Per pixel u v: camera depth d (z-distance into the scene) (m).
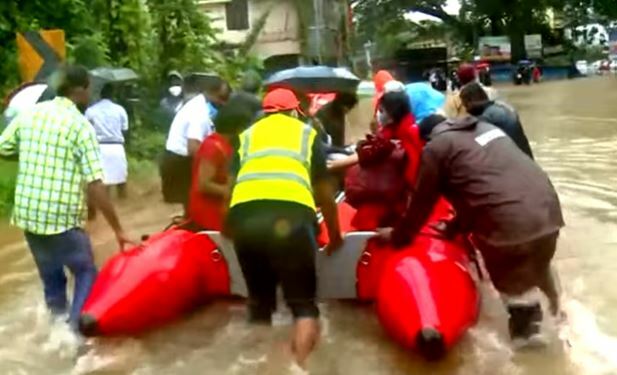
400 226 5.86
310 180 5.51
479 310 6.09
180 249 6.31
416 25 62.44
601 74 57.28
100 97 11.05
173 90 15.93
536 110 25.95
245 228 5.37
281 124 5.55
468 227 5.66
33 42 10.66
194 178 6.74
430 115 6.76
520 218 5.36
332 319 6.28
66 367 5.51
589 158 13.94
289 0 41.25
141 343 5.88
